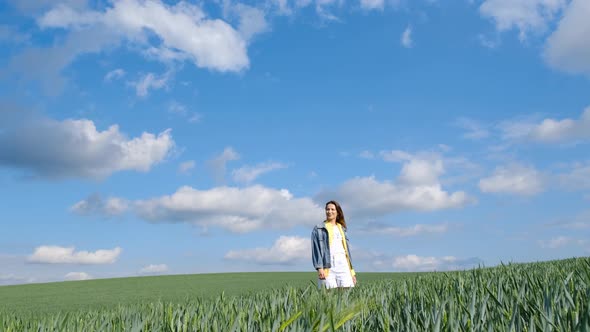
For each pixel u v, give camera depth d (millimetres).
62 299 12555
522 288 3295
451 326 2748
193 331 3523
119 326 3994
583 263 5414
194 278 19547
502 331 2719
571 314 2734
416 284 6277
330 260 8633
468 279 6297
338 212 9016
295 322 2770
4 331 4148
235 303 4863
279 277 19453
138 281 18516
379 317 3283
